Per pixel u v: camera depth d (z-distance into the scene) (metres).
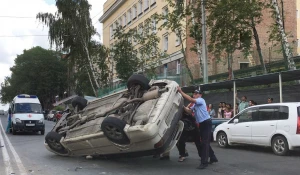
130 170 8.55
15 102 22.98
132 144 8.18
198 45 24.41
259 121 11.88
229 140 12.96
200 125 8.73
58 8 37.62
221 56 23.80
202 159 8.66
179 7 22.92
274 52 21.33
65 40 37.72
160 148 8.20
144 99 8.71
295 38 33.62
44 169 8.78
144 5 40.09
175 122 8.56
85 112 10.50
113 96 10.02
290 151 11.77
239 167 8.87
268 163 9.49
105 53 37.16
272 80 16.09
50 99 73.44
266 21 30.92
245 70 22.23
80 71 39.69
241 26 20.61
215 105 22.28
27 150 12.88
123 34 30.84
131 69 29.11
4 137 19.59
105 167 8.98
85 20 37.66
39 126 21.91
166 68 34.50
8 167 9.11
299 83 17.11
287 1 33.75
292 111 10.89
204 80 20.14
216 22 20.88
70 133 10.27
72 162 9.86
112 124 7.94
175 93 8.71
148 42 29.11
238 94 20.44
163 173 8.15
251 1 20.38
